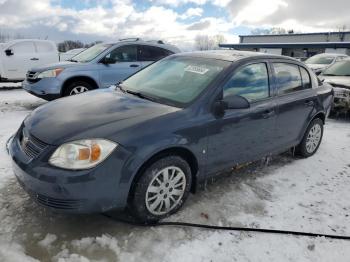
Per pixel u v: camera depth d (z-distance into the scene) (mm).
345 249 2836
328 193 3787
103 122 2809
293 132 4398
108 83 7633
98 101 3381
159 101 3330
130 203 2859
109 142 2621
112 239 2760
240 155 3654
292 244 2852
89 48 8344
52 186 2508
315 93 4664
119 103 3277
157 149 2785
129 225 2965
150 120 2871
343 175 4312
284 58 4277
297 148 4762
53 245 2664
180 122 2986
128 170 2666
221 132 3309
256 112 3658
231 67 3525
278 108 3965
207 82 3377
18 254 2523
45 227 2875
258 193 3674
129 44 7887
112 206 2699
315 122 4820
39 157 2615
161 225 2994
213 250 2715
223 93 3365
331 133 6270
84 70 7332
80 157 2543
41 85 7094
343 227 3143
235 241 2844
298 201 3561
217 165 3422
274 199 3566
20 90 10586
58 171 2516
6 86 11281
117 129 2715
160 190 2961
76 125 2777
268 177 4102
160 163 2881
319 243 2887
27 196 3338
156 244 2742
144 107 3150
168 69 3945
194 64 3783
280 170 4348
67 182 2488
